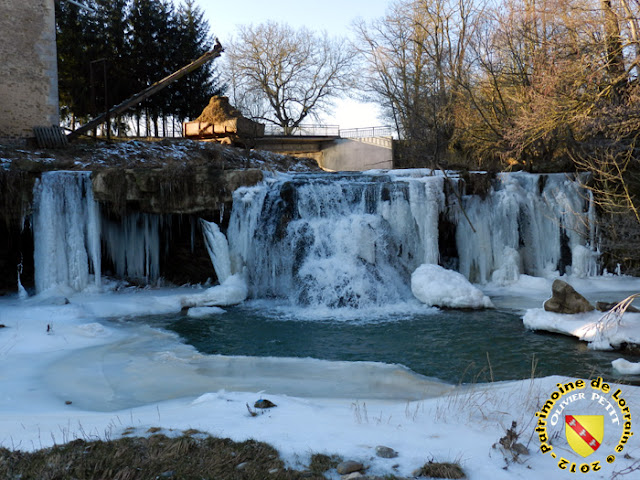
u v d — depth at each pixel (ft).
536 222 55.26
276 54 163.43
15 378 25.39
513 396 20.27
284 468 13.10
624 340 30.76
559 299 36.04
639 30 53.36
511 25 80.48
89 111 130.93
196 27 147.33
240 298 47.50
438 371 27.91
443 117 95.55
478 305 43.16
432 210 49.78
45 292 46.34
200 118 96.32
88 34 126.41
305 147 132.57
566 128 59.06
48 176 47.50
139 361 29.55
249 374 27.30
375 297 45.62
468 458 13.57
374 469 12.91
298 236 49.26
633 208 47.93
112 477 12.70
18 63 66.33
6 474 12.87
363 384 25.46
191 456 13.73
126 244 53.42
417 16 119.34
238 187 50.39
